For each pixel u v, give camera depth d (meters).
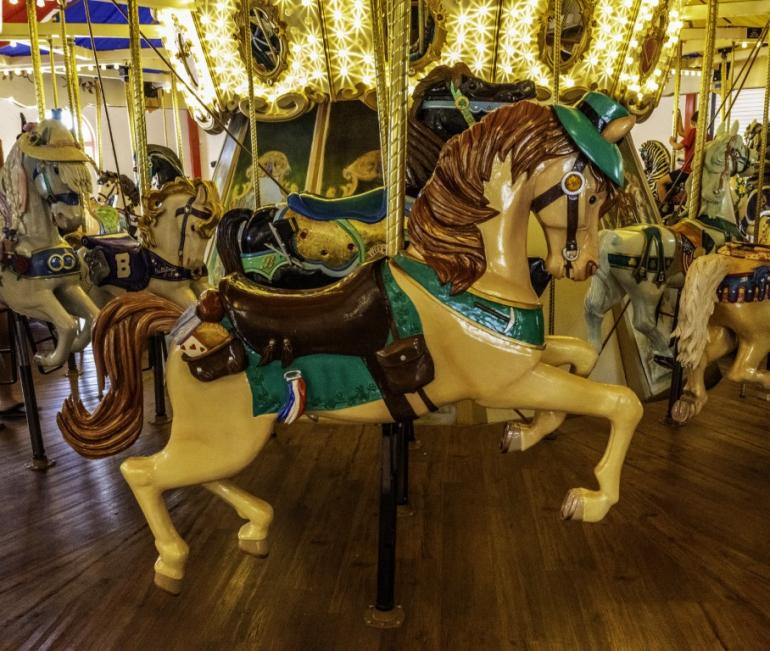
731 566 2.68
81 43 8.37
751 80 9.22
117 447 2.17
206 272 4.61
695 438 4.08
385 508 2.32
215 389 2.07
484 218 1.97
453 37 4.30
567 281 4.92
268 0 4.39
